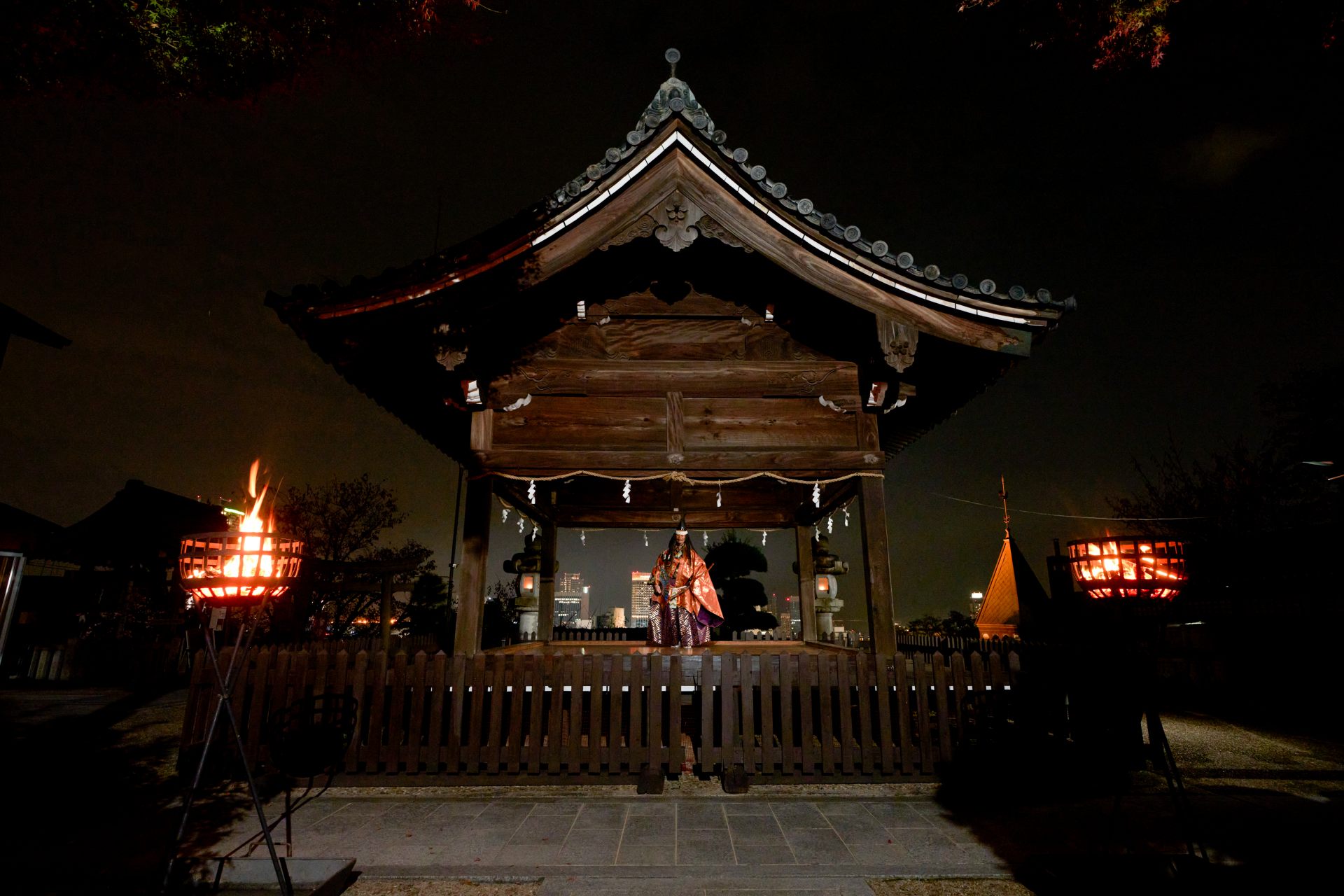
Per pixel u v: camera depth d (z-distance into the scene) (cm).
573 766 621
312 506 2092
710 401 742
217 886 404
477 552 694
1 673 1388
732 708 634
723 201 685
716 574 1834
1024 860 452
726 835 505
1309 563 1117
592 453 719
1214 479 2075
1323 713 967
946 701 644
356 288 651
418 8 394
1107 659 533
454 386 714
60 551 1889
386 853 468
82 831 503
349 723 605
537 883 424
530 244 668
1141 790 617
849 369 752
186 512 2052
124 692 1267
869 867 445
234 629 1184
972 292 681
